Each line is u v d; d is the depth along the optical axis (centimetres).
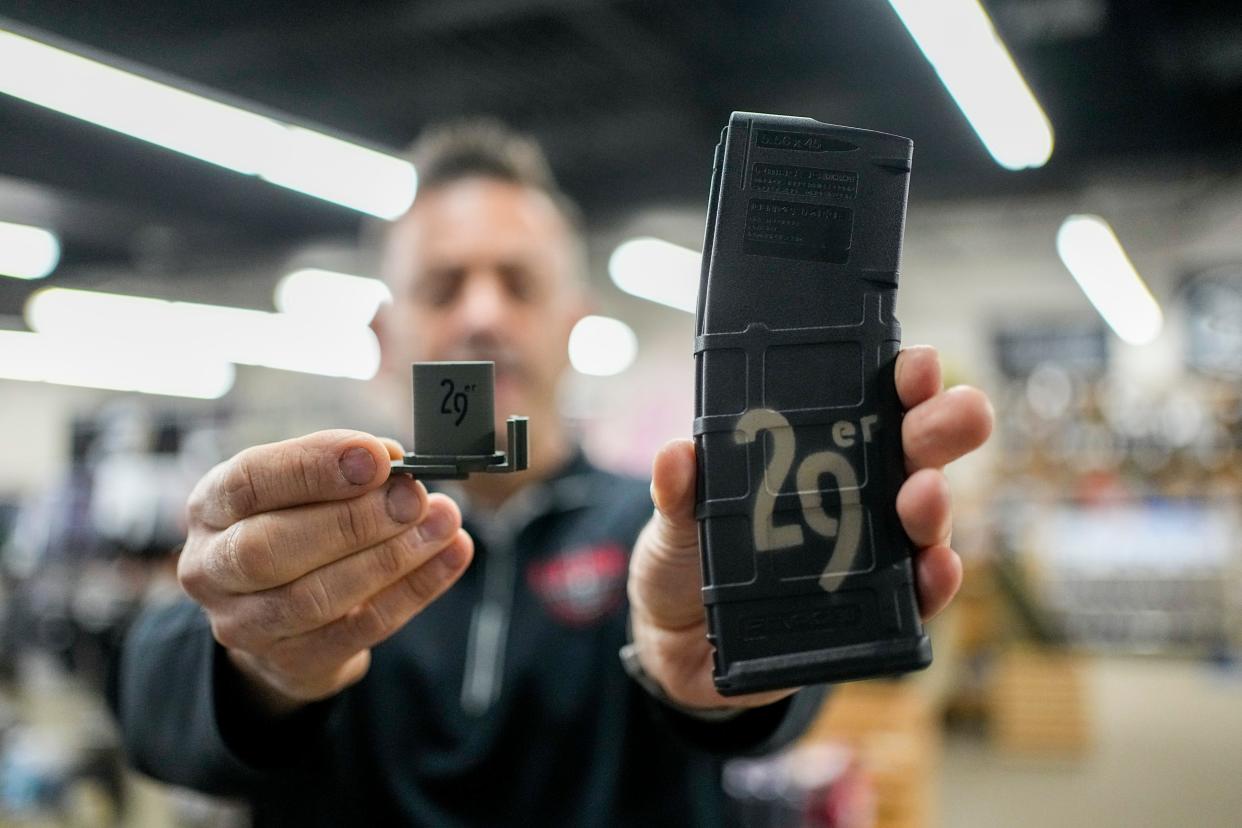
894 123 477
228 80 445
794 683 62
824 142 68
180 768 86
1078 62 446
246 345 780
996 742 554
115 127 354
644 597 71
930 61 337
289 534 61
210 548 63
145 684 91
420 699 119
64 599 300
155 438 301
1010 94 369
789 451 64
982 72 346
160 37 400
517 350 140
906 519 62
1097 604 796
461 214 140
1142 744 548
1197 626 772
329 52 443
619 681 120
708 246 67
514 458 64
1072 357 905
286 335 754
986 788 481
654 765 118
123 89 325
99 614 287
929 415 62
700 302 67
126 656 103
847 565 63
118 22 383
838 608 63
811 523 64
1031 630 578
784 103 483
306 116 487
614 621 123
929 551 63
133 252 693
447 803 115
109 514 292
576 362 913
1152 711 618
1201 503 783
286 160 410
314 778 111
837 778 221
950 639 420
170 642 91
